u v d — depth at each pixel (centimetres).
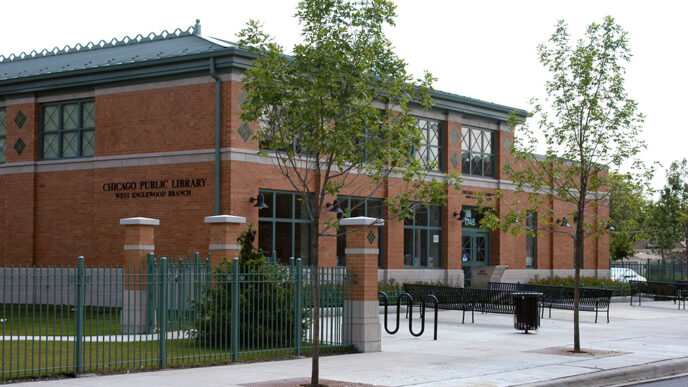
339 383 1196
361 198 2786
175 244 2403
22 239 2669
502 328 2136
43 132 2691
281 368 1339
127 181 2498
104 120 2550
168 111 2445
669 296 3284
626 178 1709
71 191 2609
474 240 3244
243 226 2317
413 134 1276
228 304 1495
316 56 1225
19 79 2662
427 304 2492
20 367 1229
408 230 2991
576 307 1645
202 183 2372
